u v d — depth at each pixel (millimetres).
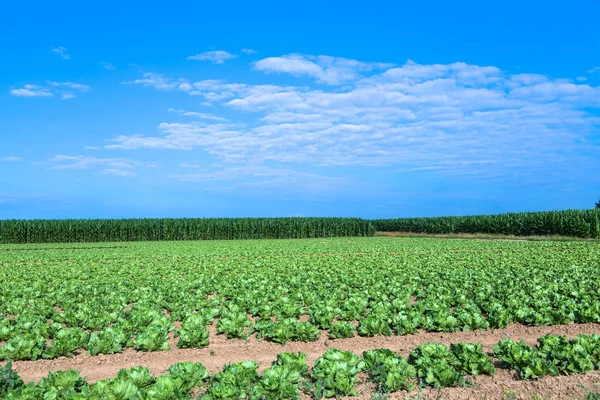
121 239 56125
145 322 10938
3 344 9812
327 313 11375
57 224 53594
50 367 8469
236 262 25109
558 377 7512
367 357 7898
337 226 65750
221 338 10391
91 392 6281
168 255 30781
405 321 10680
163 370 8250
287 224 62844
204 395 6551
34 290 15539
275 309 12375
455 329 10914
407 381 7238
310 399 6875
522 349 8250
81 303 13289
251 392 6602
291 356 7785
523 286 15531
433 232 63688
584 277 17656
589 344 8508
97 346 9188
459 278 17328
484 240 46438
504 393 7004
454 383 7281
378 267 21734
